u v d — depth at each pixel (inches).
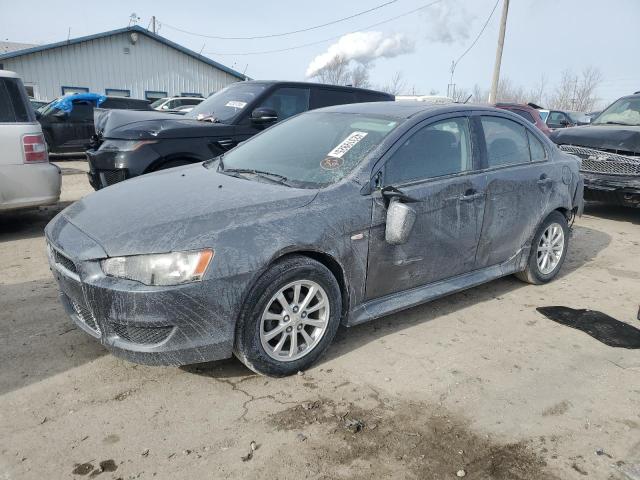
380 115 153.3
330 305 125.6
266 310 115.4
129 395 114.3
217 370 125.2
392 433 105.2
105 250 107.6
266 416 108.9
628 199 288.2
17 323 145.7
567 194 189.6
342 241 124.5
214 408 110.9
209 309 107.4
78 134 557.9
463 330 152.7
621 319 165.2
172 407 110.7
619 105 343.9
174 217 112.9
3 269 189.6
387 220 129.5
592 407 116.8
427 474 94.7
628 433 108.2
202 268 105.6
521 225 173.6
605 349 144.4
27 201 222.8
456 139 154.9
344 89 292.4
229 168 153.5
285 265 115.6
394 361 133.1
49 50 990.4
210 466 94.4
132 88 1080.8
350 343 141.6
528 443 104.0
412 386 122.1
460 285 158.7
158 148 231.6
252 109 258.8
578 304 176.1
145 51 1079.0
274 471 93.8
